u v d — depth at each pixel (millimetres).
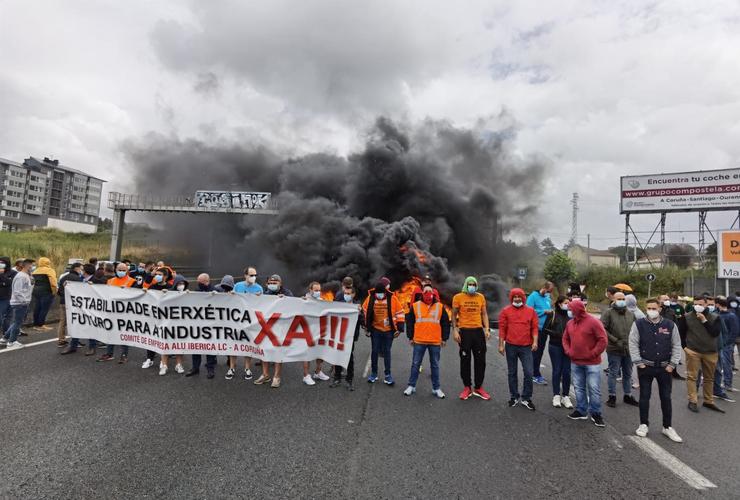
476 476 3586
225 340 6562
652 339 4879
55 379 5949
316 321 6461
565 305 6004
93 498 3029
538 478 3598
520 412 5469
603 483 3545
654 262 36188
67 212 104312
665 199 29750
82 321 7438
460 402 5789
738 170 27656
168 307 6688
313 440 4223
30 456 3639
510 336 5801
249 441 4121
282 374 6953
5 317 8703
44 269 9758
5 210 89500
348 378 6328
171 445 3957
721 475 3762
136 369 6766
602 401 6406
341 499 3135
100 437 4078
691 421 5430
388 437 4391
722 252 19531
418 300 6234
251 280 7297
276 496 3141
